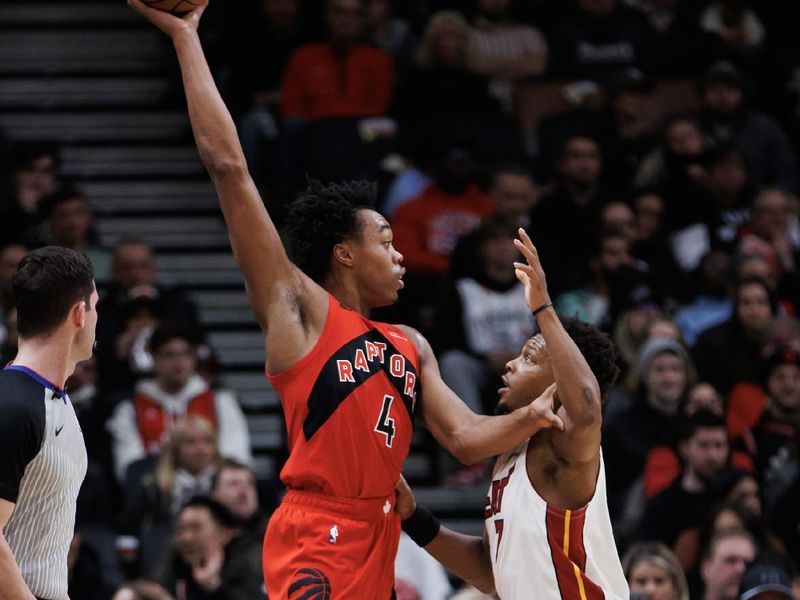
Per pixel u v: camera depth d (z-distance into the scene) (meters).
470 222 19.83
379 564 8.05
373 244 8.30
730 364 17.62
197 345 17.23
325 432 7.90
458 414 8.34
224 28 22.58
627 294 18.38
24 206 20.45
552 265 19.27
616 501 16.20
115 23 24.69
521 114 22.42
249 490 14.34
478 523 17.36
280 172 20.72
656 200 20.19
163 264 21.30
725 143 21.83
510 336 18.23
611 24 23.80
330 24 21.66
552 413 7.95
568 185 20.34
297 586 7.77
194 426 15.59
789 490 15.77
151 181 22.59
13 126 23.12
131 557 15.45
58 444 8.07
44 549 8.12
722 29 24.94
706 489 15.11
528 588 8.15
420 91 22.22
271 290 7.94
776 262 19.75
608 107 22.05
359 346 8.07
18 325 8.17
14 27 24.47
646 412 16.47
